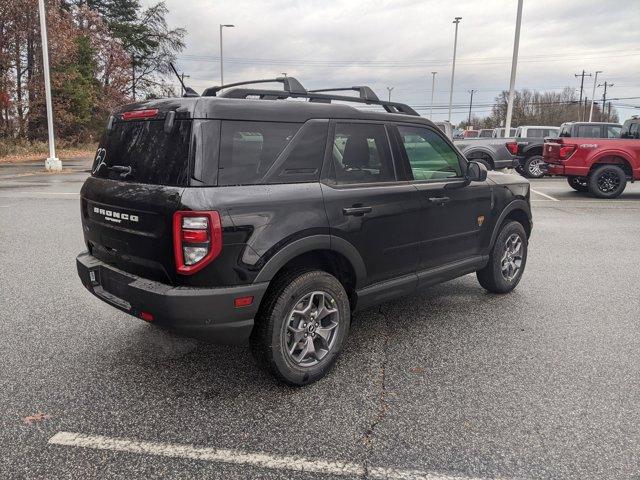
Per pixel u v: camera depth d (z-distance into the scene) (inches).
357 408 124.1
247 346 160.2
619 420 118.6
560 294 213.9
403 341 164.7
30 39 1129.4
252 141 123.1
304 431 114.3
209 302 114.4
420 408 124.0
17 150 1088.8
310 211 128.6
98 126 1489.9
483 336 168.7
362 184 144.7
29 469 100.5
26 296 204.2
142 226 121.0
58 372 141.2
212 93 159.3
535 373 142.3
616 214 421.7
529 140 729.6
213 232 112.2
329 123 138.6
